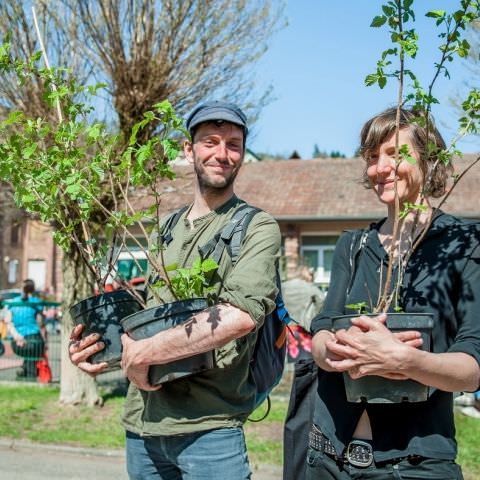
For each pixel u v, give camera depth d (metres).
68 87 2.59
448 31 2.12
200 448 2.38
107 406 7.96
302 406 2.60
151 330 2.27
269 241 2.41
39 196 2.48
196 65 7.27
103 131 2.75
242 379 2.44
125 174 2.60
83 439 6.67
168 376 2.27
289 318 2.68
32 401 8.19
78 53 7.08
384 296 2.06
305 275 8.15
